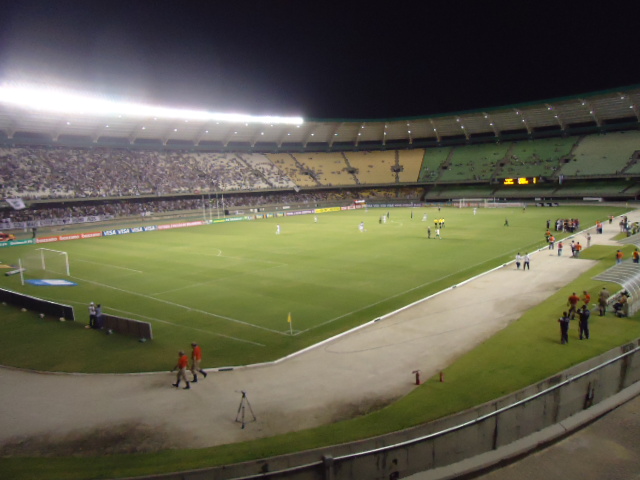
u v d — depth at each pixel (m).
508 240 49.66
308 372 17.91
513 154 106.69
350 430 13.13
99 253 50.06
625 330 20.14
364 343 20.88
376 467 9.52
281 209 102.00
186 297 30.50
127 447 12.82
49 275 38.75
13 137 80.38
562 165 96.19
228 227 73.69
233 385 16.92
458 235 54.75
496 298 27.14
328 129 112.56
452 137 120.06
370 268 37.59
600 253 39.62
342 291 30.67
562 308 23.89
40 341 22.48
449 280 32.62
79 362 19.78
